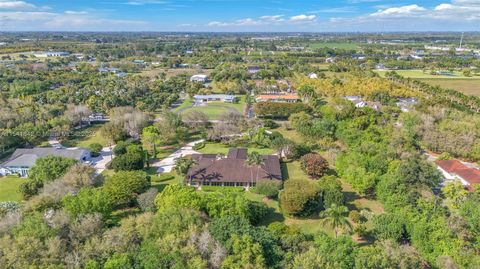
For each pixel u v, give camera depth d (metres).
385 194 71.00
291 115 132.62
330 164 95.50
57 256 48.16
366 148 90.56
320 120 118.31
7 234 51.91
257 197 78.12
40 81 187.12
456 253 51.28
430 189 72.19
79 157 93.50
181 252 47.91
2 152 103.62
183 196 62.97
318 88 181.00
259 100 166.62
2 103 132.75
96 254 49.41
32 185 75.56
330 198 69.69
